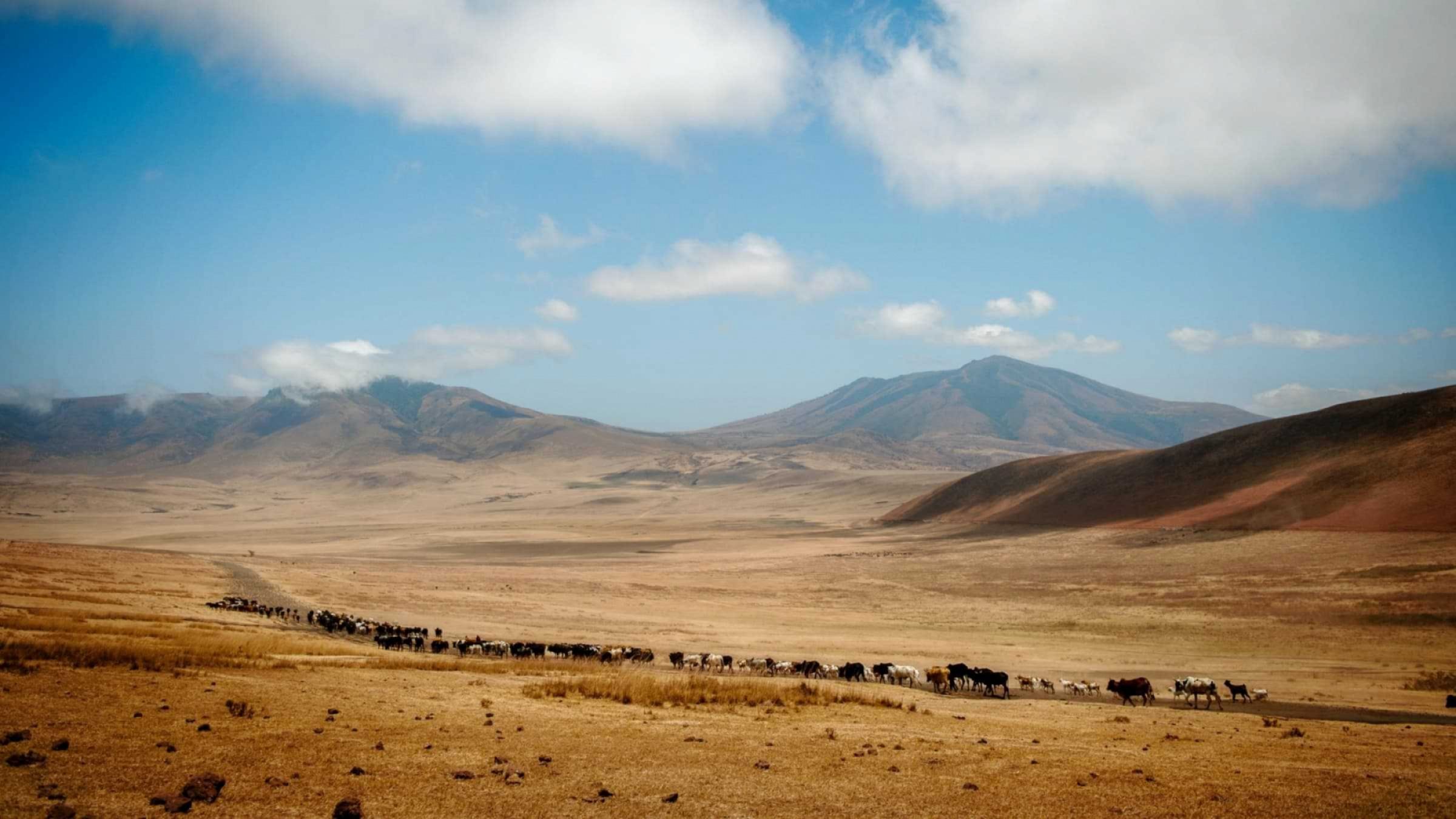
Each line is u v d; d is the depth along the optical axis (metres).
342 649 42.19
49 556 100.56
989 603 88.75
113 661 25.83
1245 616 70.62
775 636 66.56
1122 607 80.44
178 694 21.67
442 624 67.56
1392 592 71.25
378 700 23.92
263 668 28.36
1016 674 48.97
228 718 19.42
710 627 71.50
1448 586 70.44
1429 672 47.97
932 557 132.12
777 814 14.96
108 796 13.50
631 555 167.88
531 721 22.47
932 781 17.72
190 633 40.75
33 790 13.32
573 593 97.19
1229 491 140.88
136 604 57.69
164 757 15.80
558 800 15.08
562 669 39.94
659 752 19.41
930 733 24.33
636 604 88.06
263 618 62.19
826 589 103.81
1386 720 33.56
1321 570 84.19
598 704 26.59
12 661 23.47
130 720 18.33
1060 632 70.12
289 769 15.77
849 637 66.38
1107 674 49.62
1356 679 46.91
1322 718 33.84
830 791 16.56
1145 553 111.50
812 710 28.30
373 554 174.38
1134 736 25.36
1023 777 18.31
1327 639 61.00
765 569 129.88
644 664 49.50
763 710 27.47
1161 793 17.14
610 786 16.25
